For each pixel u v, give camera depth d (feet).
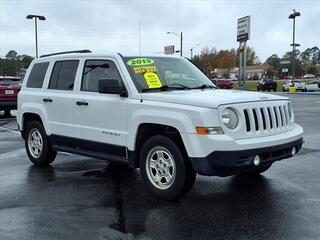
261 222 15.67
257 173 22.80
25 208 17.72
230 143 16.44
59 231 15.12
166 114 17.75
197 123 16.72
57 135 23.76
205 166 16.63
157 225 15.58
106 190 20.35
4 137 38.34
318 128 43.04
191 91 19.83
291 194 19.08
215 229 15.10
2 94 52.03
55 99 23.62
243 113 17.26
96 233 14.89
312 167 24.40
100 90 19.58
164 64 21.84
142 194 19.58
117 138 20.13
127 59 20.71
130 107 19.35
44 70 25.38
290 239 14.08
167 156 18.37
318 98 112.06
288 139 18.61
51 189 20.63
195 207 17.53
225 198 18.69
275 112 18.86
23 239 14.44
